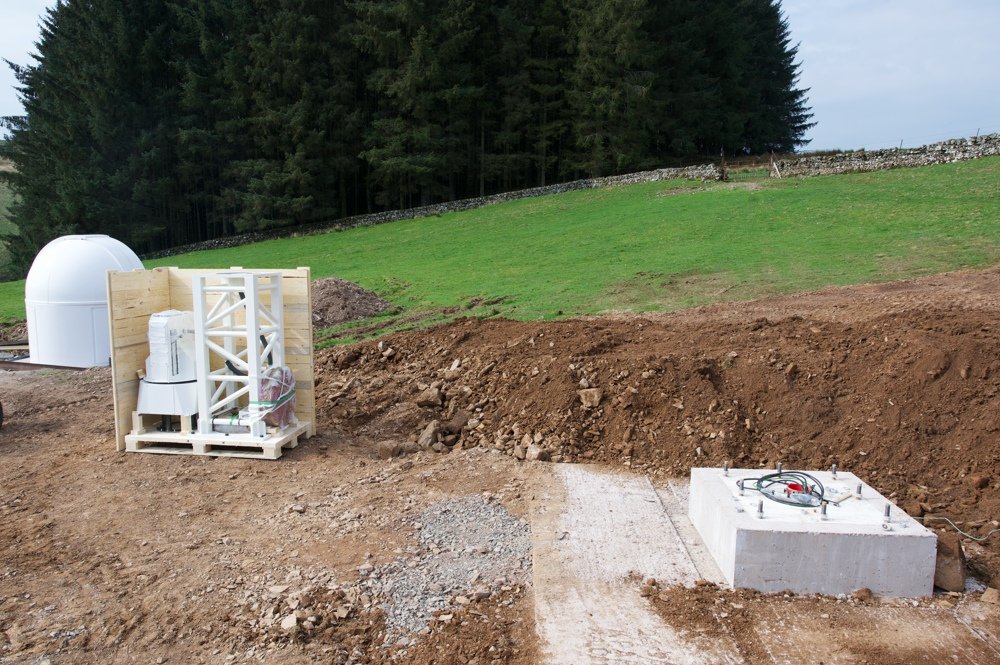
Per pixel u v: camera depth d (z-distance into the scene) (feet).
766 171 109.70
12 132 148.97
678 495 20.85
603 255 65.16
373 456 25.13
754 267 51.37
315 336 44.68
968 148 88.48
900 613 14.49
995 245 49.96
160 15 143.54
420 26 135.23
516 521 19.25
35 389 38.09
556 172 164.76
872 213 66.80
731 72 161.99
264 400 25.12
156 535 19.03
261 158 145.89
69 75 139.95
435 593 15.66
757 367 25.16
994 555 16.62
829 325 27.81
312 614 14.89
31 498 21.95
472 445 25.62
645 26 144.97
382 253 91.81
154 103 140.36
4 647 14.20
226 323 26.40
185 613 15.19
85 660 13.80
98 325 47.11
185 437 25.22
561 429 24.88
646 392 25.20
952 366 22.61
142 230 135.44
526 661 13.12
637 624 14.19
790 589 15.34
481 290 55.26
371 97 152.97
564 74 147.23
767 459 22.21
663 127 146.30
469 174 157.48
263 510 20.52
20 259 142.51
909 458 21.09
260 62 136.26
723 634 13.78
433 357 32.30
